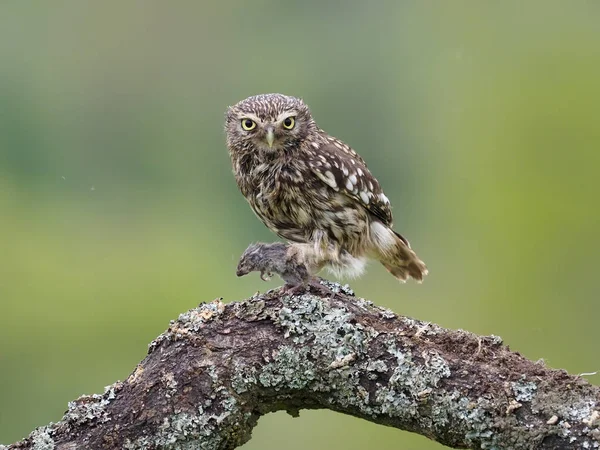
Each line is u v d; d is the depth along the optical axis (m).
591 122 14.38
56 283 13.50
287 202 7.82
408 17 18.17
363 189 7.83
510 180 14.54
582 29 14.88
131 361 13.04
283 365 5.62
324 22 19.06
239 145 7.89
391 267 8.64
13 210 15.20
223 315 5.77
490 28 15.65
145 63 18.05
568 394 5.16
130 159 17.78
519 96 14.78
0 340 12.71
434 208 16.38
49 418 12.32
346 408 5.63
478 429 5.26
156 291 13.88
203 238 16.59
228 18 18.77
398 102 18.19
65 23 17.77
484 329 14.22
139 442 5.61
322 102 18.97
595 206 14.10
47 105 17.53
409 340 5.54
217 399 5.63
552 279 14.07
